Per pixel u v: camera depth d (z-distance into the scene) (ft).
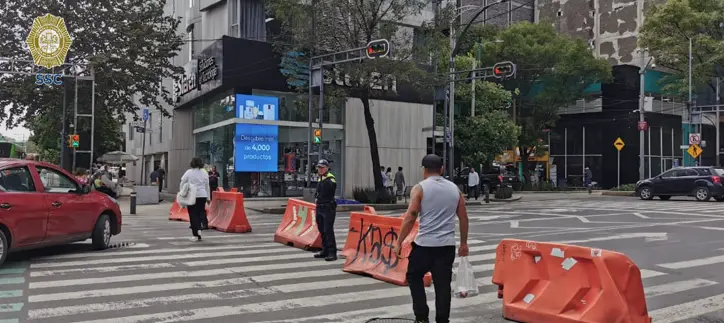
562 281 19.76
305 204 40.57
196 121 112.47
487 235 47.65
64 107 88.53
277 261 33.32
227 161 92.17
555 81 135.03
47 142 150.51
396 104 103.30
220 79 87.66
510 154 157.28
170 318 20.51
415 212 17.94
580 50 131.54
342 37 80.69
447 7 84.12
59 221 32.24
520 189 138.31
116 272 29.01
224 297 23.95
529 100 139.03
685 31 121.39
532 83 137.18
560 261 19.97
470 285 21.94
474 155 111.96
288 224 41.78
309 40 79.00
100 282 26.50
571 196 115.65
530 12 199.11
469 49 128.16
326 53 81.10
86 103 98.02
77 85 91.50
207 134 104.06
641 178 117.70
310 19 79.51
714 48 117.39
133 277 27.81
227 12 96.89
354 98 97.35
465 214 18.45
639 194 98.12
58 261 32.04
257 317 20.92
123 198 102.17
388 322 20.44
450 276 18.04
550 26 139.03
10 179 30.14
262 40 95.35
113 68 97.30
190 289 25.36
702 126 161.48
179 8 129.90
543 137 148.15
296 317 21.04
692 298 25.18
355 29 80.02
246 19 94.79
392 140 102.78
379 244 29.32
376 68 78.48
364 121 99.86
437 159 18.47
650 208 76.79
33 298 23.16
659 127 150.00
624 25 178.19
